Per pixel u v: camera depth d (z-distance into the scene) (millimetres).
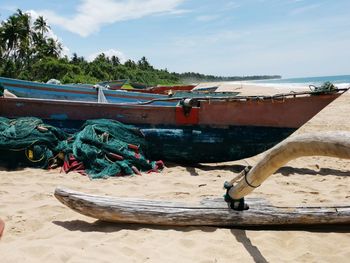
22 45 57938
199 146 7203
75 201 3688
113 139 6629
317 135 2273
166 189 5266
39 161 6211
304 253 3248
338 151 2115
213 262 3014
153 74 92750
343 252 3289
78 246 3211
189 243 3365
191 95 13562
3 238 3363
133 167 6234
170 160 7344
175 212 3699
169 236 3510
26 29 59000
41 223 3775
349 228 3916
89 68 64250
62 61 57094
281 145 2607
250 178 3139
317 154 2311
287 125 7062
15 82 11406
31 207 4238
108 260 2955
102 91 11414
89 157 6078
